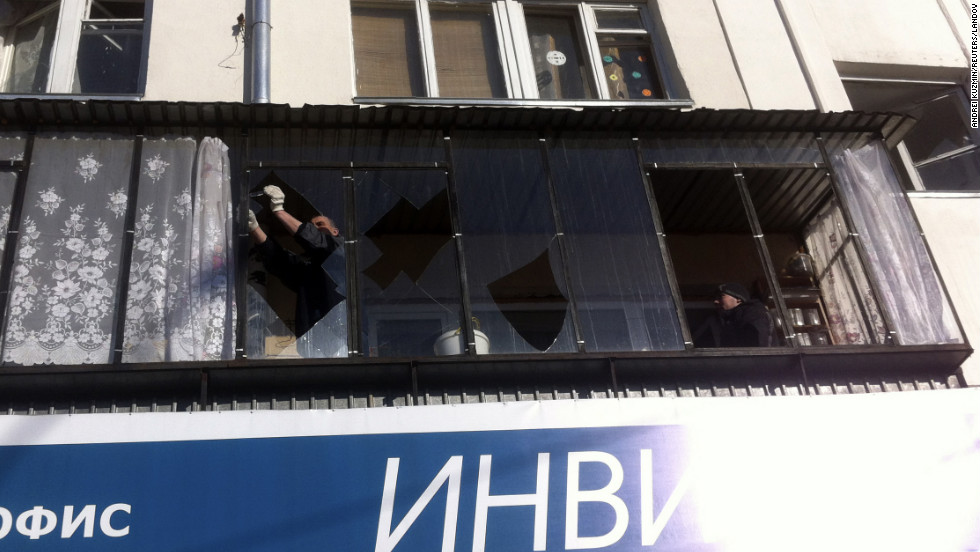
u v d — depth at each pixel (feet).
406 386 20.81
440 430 19.62
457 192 24.50
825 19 31.91
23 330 20.29
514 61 29.94
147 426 18.97
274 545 18.28
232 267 21.63
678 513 19.62
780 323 22.99
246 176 22.76
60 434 18.72
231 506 18.51
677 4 31.07
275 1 28.78
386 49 29.63
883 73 31.94
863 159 25.52
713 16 30.96
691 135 25.18
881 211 24.81
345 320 21.99
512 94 29.35
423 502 18.98
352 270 22.07
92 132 22.63
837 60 31.30
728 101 29.22
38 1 28.76
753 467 20.21
